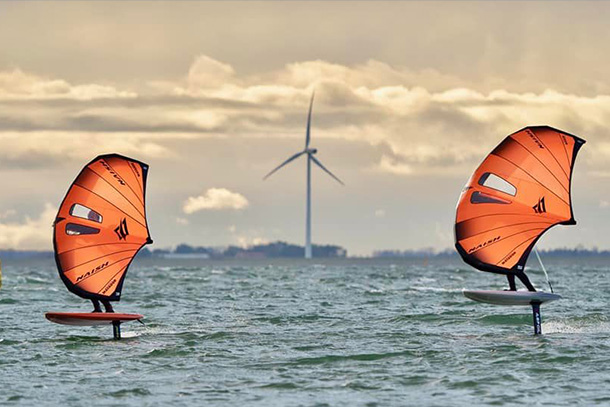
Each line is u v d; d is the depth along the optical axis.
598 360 121.38
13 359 125.75
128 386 107.81
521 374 113.56
